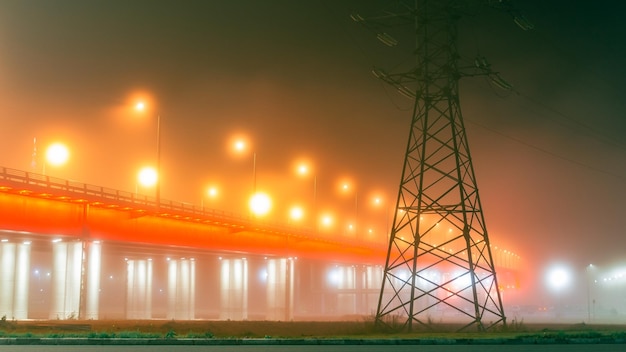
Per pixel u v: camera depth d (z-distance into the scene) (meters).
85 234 86.81
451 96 57.28
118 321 63.69
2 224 75.88
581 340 33.50
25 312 88.88
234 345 31.52
